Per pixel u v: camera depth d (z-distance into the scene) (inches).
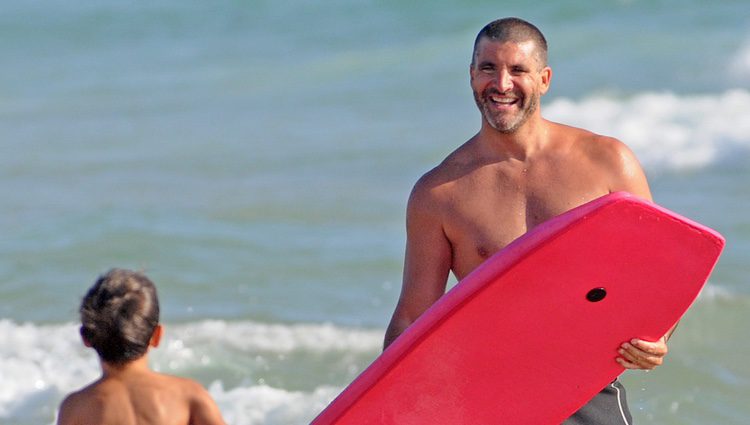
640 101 2100.1
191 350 1083.3
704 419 940.6
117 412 622.8
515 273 552.7
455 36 2721.5
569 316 575.2
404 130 1967.3
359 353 1079.6
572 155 630.5
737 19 2518.5
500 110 621.6
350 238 1407.5
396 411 596.1
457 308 563.2
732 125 1904.5
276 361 1064.8
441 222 642.2
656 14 2613.2
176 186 1675.7
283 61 2709.2
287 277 1277.1
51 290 1255.5
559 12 2719.0
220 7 3166.8
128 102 2409.0
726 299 1143.6
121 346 622.5
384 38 2763.3
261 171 1740.9
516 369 592.4
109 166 1827.0
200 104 2332.7
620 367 599.2
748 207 1450.5
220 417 637.3
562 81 2255.2
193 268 1312.7
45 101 2476.6
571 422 625.6
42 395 1006.4
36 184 1728.6
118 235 1428.4
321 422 589.9
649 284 564.7
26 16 3282.5
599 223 536.1
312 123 2073.1
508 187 631.8
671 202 1503.4
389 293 1227.9
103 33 3125.0
